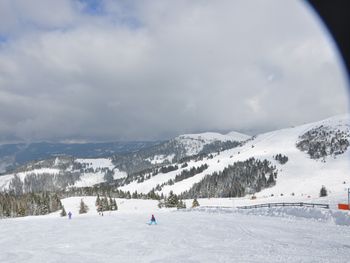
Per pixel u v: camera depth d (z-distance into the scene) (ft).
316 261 59.00
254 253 67.72
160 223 138.51
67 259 66.54
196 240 88.38
